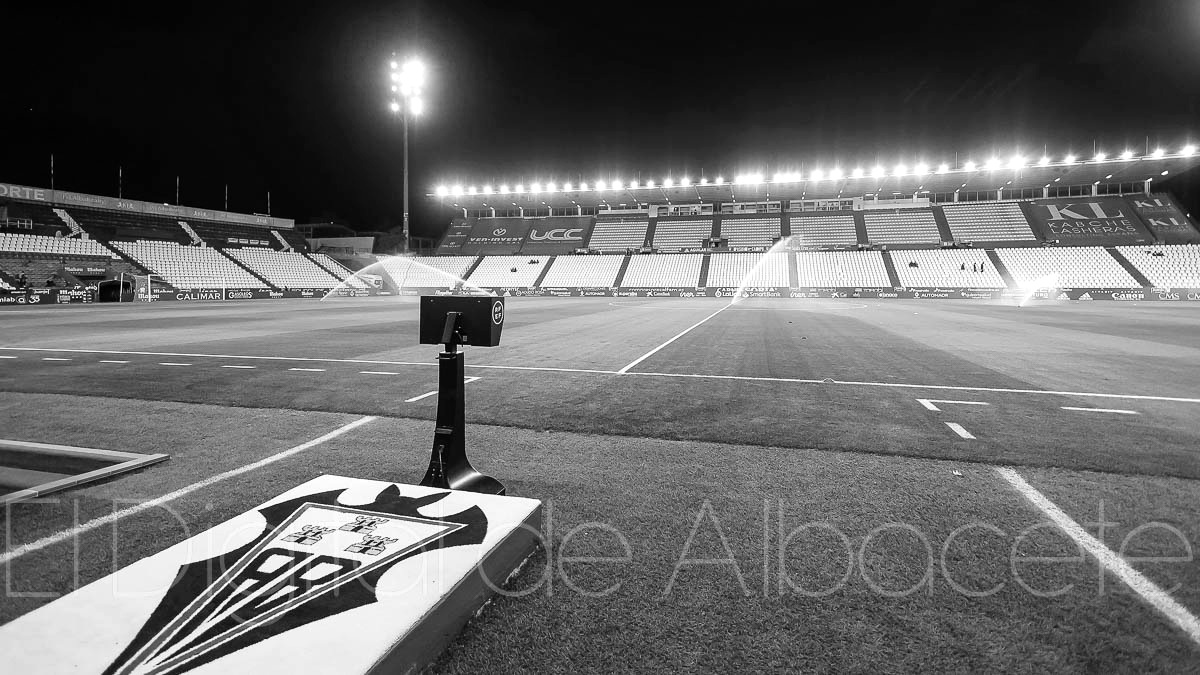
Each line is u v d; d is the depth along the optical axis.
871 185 48.56
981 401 5.64
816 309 24.70
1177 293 35.75
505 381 6.71
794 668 1.72
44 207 38.56
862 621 1.96
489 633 1.92
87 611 1.82
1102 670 1.72
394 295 48.53
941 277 42.00
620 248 53.59
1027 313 21.98
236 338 11.91
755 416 4.98
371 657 1.58
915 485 3.26
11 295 27.34
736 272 46.28
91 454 3.76
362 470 3.52
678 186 49.28
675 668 1.72
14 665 1.59
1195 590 2.16
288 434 4.38
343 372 7.39
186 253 41.69
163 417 4.94
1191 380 6.91
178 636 1.69
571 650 1.81
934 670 1.72
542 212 61.19
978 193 51.59
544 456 3.81
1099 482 3.32
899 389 6.27
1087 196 47.75
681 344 10.83
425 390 6.16
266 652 1.61
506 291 48.47
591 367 7.86
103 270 34.84
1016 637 1.87
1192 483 3.31
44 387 6.29
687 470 3.52
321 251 54.91
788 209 55.12
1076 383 6.68
